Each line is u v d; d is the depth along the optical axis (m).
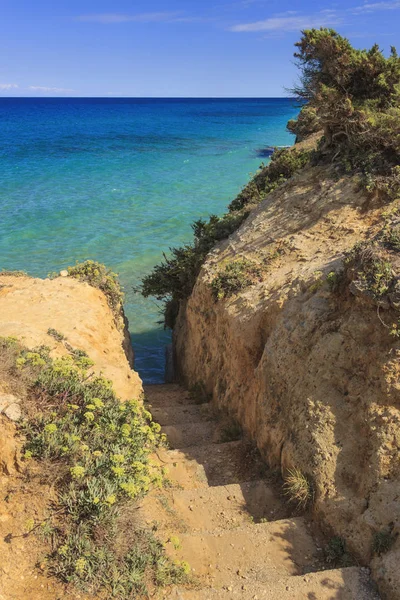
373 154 12.43
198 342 14.37
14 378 7.64
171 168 55.91
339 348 8.24
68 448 6.83
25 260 26.47
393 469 6.92
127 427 7.54
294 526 7.44
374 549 6.51
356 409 7.75
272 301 10.40
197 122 126.94
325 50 13.08
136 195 41.75
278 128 108.12
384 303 7.71
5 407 7.11
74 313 12.35
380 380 7.53
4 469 6.71
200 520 7.93
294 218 13.14
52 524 6.30
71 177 48.78
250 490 8.55
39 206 36.97
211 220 17.80
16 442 6.86
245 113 173.62
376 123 12.16
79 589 5.83
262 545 7.14
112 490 6.50
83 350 10.83
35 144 73.31
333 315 8.75
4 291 13.92
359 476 7.25
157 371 19.11
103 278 15.46
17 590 5.77
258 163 59.88
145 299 23.77
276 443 8.90
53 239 29.95
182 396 14.30
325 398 8.12
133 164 57.78
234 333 11.06
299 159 18.89
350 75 13.43
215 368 12.91
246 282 12.06
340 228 11.62
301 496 7.59
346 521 7.02
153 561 6.34
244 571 6.74
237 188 45.34
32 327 10.77
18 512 6.39
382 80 12.98
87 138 83.88
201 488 8.65
